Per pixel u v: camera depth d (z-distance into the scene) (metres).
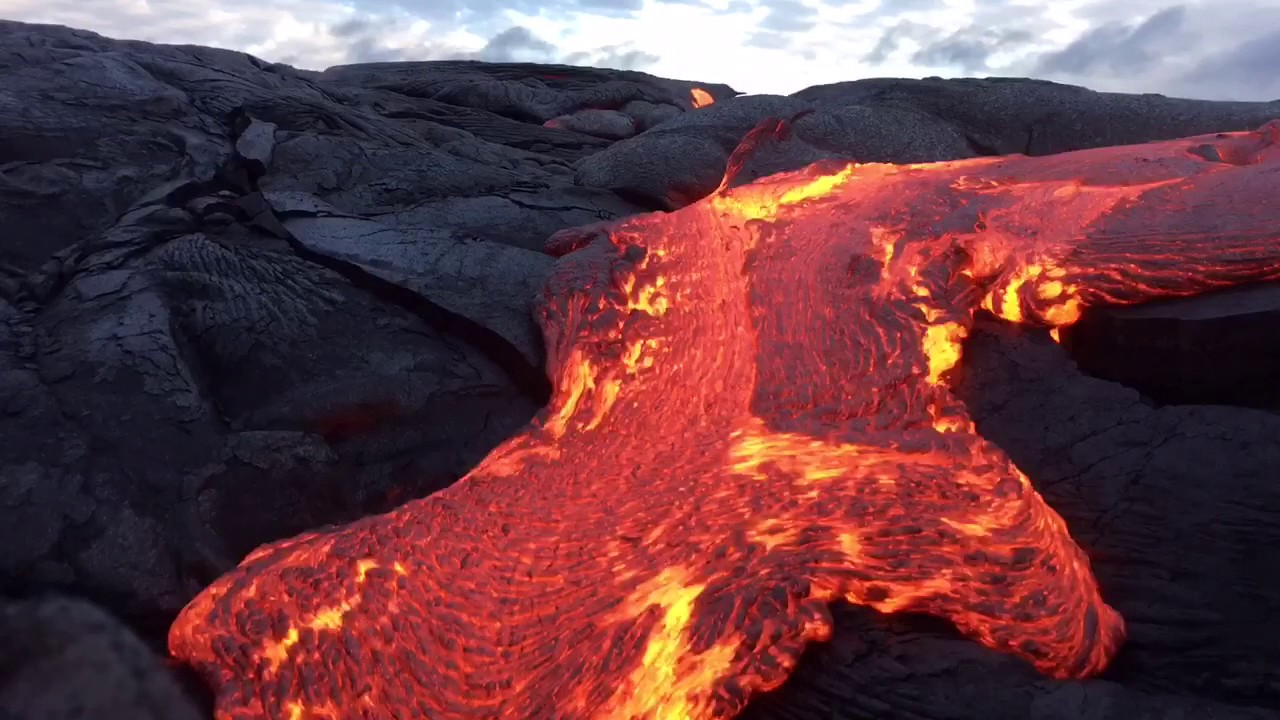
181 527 2.53
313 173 3.83
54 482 2.47
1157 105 4.52
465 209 3.82
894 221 2.87
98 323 2.84
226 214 3.47
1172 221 2.60
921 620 2.21
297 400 2.87
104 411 2.63
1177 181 2.77
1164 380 2.50
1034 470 2.39
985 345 2.63
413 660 2.22
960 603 2.16
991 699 1.96
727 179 3.81
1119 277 2.56
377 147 4.10
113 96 3.76
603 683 2.16
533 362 3.04
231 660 2.14
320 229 3.46
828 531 2.29
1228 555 2.11
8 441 2.51
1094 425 2.40
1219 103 4.51
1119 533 2.24
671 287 2.93
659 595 2.26
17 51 3.84
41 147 3.41
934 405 2.44
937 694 2.01
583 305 2.92
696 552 2.32
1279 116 4.35
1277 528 2.10
